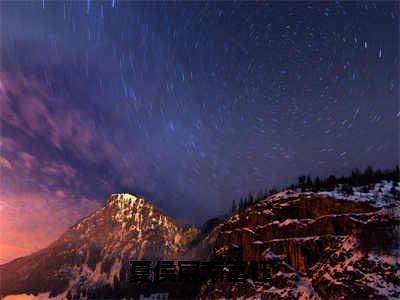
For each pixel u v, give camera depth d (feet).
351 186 517.55
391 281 344.49
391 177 519.19
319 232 469.57
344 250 412.57
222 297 490.49
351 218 446.19
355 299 351.25
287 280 441.68
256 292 457.68
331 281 385.91
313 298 393.70
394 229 394.32
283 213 535.60
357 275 368.68
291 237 496.23
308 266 449.48
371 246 390.83
